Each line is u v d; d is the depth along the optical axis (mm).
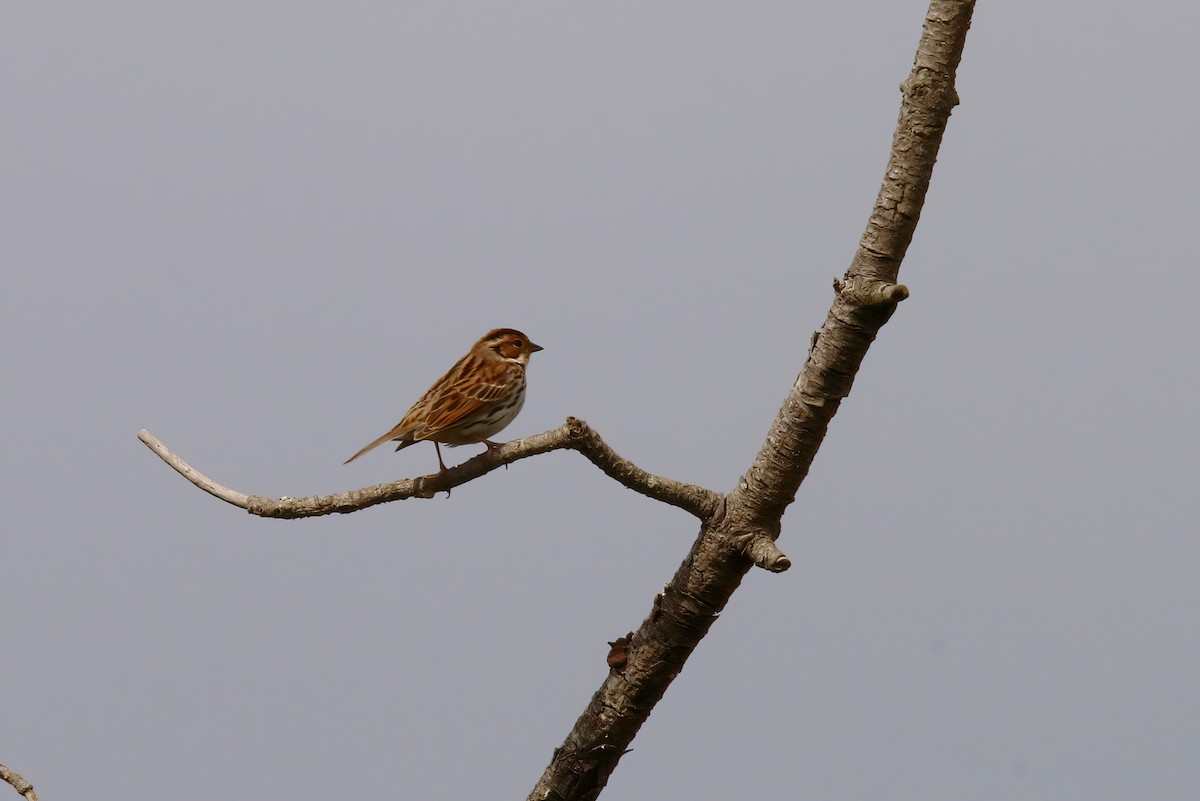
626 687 11086
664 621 10891
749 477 10469
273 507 11016
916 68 9406
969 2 9203
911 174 9508
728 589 10664
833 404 10109
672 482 10570
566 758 11391
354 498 10977
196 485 11117
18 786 10188
